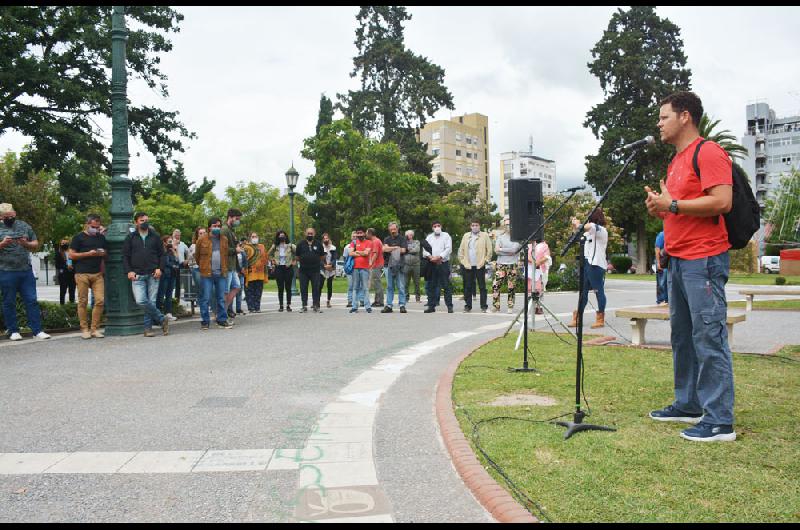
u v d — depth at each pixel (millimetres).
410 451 4172
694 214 4137
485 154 115562
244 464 3924
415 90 48375
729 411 4078
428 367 7250
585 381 6023
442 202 48531
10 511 3217
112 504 3307
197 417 5051
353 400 5629
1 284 9977
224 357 8070
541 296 10469
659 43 55219
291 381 6477
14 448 4266
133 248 10289
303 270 15031
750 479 3344
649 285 29203
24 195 29594
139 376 6809
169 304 13641
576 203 32188
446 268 14469
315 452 4160
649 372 6453
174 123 19641
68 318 11922
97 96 16875
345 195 37188
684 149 4438
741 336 9625
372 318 13211
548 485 3311
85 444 4352
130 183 10984
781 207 52906
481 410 4965
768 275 40906
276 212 56875
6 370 7227
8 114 16984
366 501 3324
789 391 5461
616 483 3326
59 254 16688
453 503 3287
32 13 16719
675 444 4000
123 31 11078
